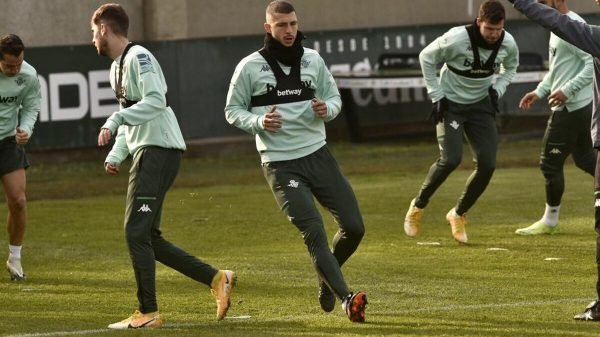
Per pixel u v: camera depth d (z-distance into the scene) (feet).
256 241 84.89
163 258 56.34
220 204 105.91
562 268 71.72
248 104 56.29
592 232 86.53
